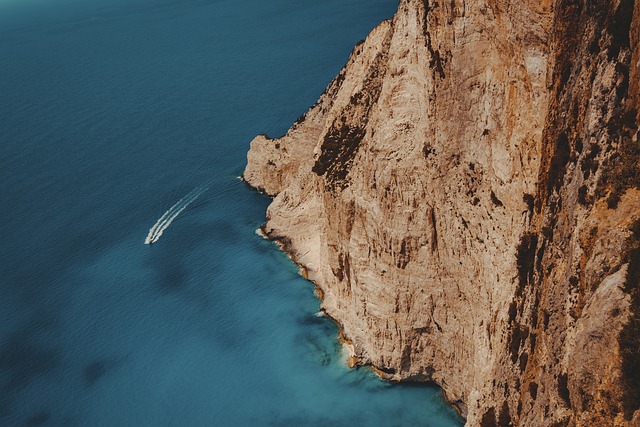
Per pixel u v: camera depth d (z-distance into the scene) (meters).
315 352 68.38
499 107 46.22
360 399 62.50
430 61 51.59
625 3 31.38
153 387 68.25
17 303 83.44
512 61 43.47
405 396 62.22
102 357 73.19
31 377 71.62
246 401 64.50
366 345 65.44
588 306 30.36
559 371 32.38
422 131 55.38
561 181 36.34
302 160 90.62
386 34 67.12
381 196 58.44
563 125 36.09
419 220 56.84
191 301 78.88
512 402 40.38
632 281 28.80
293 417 61.91
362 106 69.44
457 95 49.69
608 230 30.62
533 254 40.91
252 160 98.31
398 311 60.41
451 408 60.44
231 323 74.31
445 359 59.69
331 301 72.81
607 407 28.30
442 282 57.06
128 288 82.94
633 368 27.73
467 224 52.09
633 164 30.94
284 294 77.06
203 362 69.94
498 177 47.44
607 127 31.86
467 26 47.12
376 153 59.09
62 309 81.25
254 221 91.62
